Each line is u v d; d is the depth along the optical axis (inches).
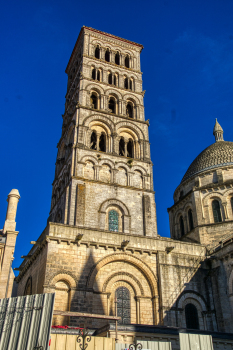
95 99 2498.8
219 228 2106.3
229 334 1272.1
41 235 1819.6
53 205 2365.9
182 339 973.2
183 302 1595.7
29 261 1772.9
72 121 2358.5
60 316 1396.4
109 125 2310.5
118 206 2047.2
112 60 2701.8
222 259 1667.1
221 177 2271.2
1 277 1389.0
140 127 2412.6
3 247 1459.2
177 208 2488.9
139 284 1596.9
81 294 1451.8
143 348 981.8
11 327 767.1
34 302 776.3
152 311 1560.0
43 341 716.0
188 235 2277.3
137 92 2583.7
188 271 1672.0
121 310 1517.0
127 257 1615.4
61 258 1492.4
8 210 1583.4
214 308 1614.2
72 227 1574.8
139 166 2240.4
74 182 1995.6
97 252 1568.7
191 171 2493.8
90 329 1280.8
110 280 1552.7
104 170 2139.5
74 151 2114.9
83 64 2529.5
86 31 2711.6
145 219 2052.2
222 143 2618.1
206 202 2233.0
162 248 1701.5
